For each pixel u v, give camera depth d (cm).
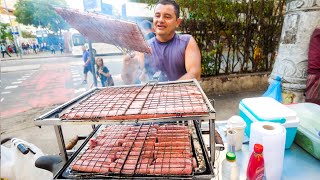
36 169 164
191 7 515
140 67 241
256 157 103
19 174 168
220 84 581
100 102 122
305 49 279
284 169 125
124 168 101
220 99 531
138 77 245
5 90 730
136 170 99
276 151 109
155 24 223
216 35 562
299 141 146
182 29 531
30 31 2025
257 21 586
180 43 228
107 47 1485
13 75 1021
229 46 588
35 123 101
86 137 153
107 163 105
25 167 166
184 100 115
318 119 146
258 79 611
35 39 2078
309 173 121
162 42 232
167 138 125
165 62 232
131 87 166
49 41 2062
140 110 102
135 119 98
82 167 102
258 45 615
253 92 578
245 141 152
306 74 285
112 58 1481
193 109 98
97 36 163
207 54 572
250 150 126
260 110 142
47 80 874
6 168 170
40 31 2028
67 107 120
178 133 130
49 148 343
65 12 139
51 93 678
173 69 233
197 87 147
